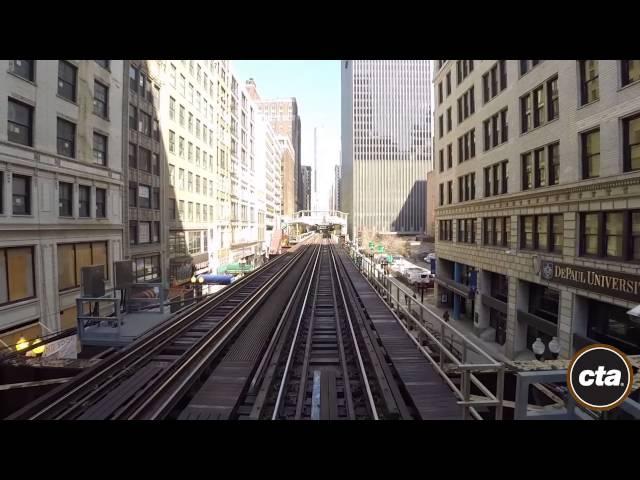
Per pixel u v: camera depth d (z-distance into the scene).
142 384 8.50
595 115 13.65
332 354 11.38
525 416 4.64
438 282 31.55
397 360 9.80
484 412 7.43
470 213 25.11
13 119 15.63
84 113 19.98
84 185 20.03
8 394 9.95
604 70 13.25
